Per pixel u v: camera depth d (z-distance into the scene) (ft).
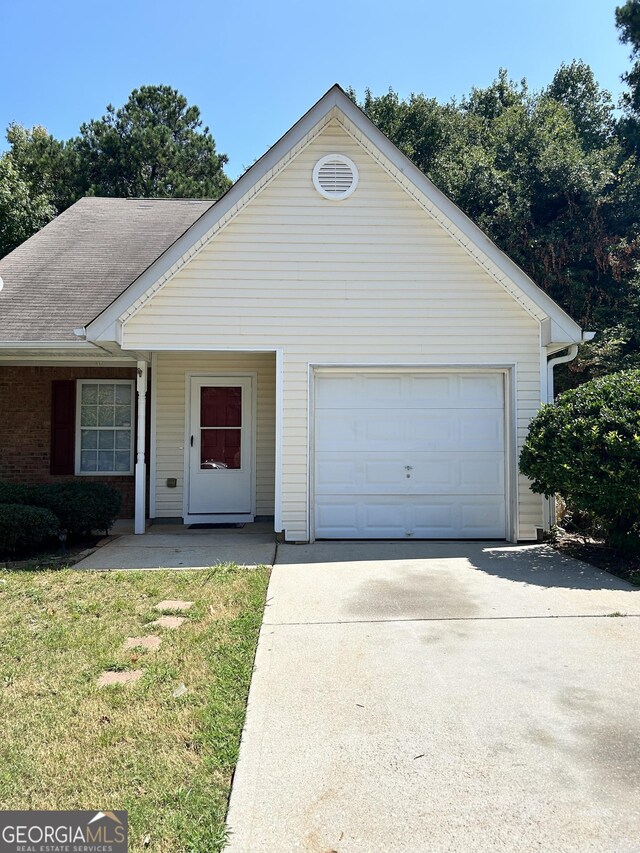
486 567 21.74
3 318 27.84
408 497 27.30
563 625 15.33
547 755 9.27
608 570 21.20
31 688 11.53
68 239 37.04
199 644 13.87
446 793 8.34
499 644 14.01
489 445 27.53
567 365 47.91
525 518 26.63
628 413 21.02
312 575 20.63
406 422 27.37
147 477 33.42
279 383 26.50
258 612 16.33
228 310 26.32
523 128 63.05
